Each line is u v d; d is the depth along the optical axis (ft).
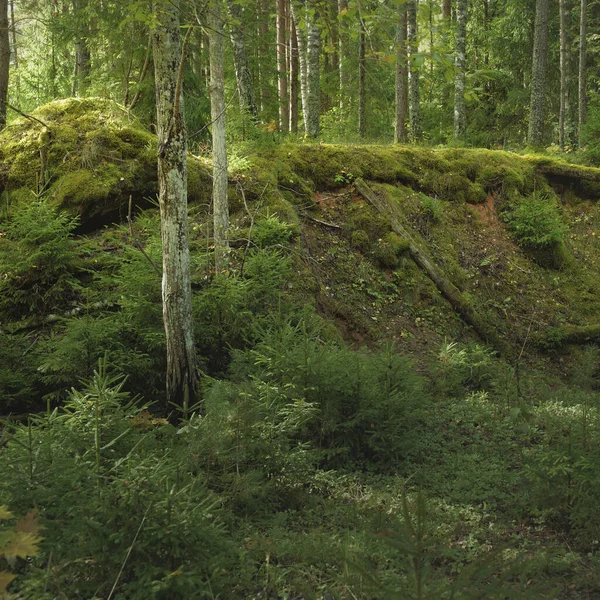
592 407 21.86
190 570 10.32
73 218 28.58
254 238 29.73
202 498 13.62
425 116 71.72
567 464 14.62
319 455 17.62
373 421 18.52
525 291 36.35
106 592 10.34
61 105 33.50
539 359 33.35
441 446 19.74
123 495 10.57
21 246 25.73
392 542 8.71
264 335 22.84
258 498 14.79
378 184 37.27
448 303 33.94
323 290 31.07
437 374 27.17
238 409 15.51
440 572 11.96
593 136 54.24
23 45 62.03
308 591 10.55
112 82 39.22
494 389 26.30
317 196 35.73
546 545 13.47
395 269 34.12
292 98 60.44
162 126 19.53
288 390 18.40
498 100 72.90
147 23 17.80
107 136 31.73
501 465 17.97
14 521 10.41
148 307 22.50
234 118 37.81
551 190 42.32
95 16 38.93
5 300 25.35
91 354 20.79
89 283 26.58
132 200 31.37
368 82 53.88
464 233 37.83
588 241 41.01
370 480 16.96
